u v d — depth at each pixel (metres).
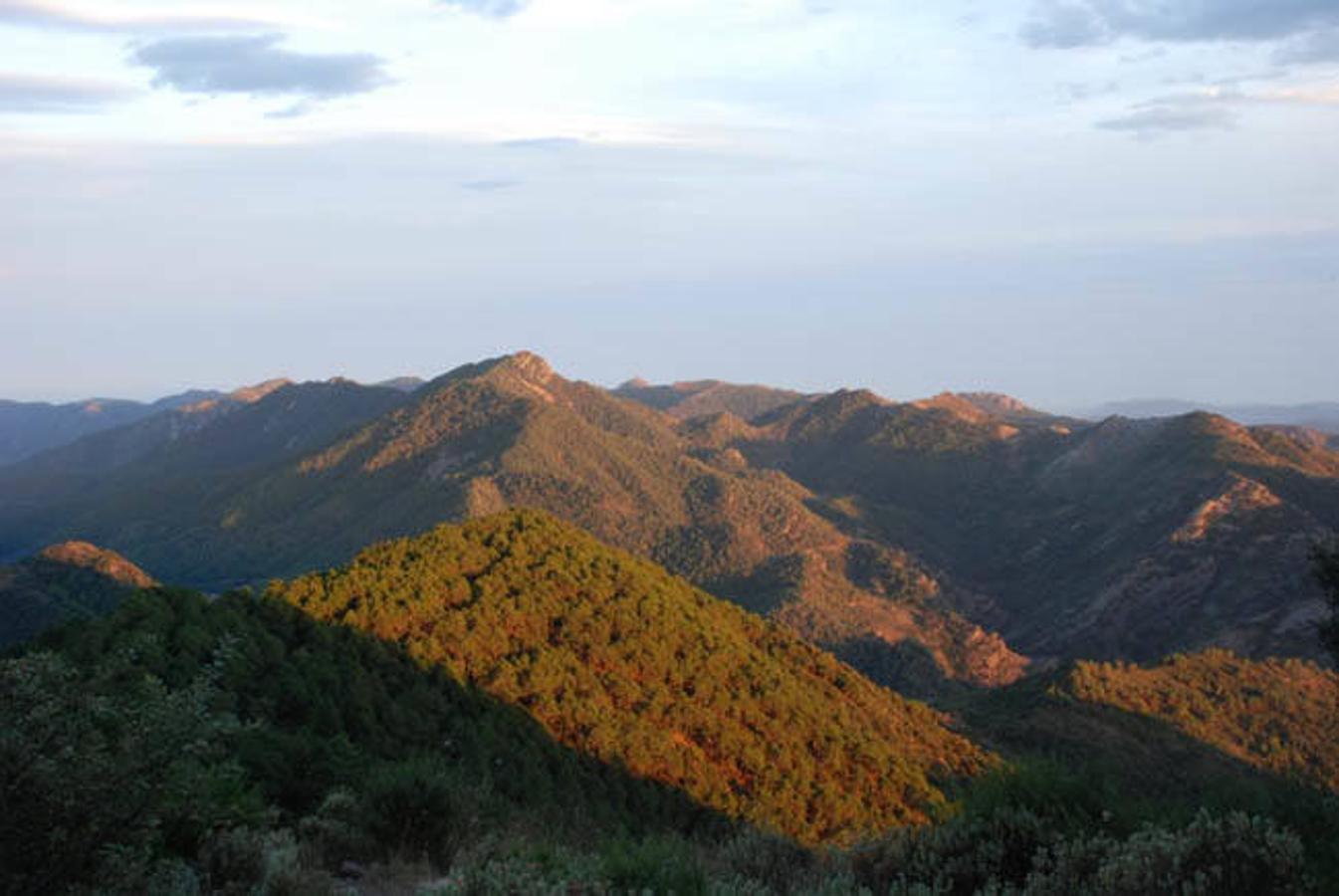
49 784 6.73
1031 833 7.70
